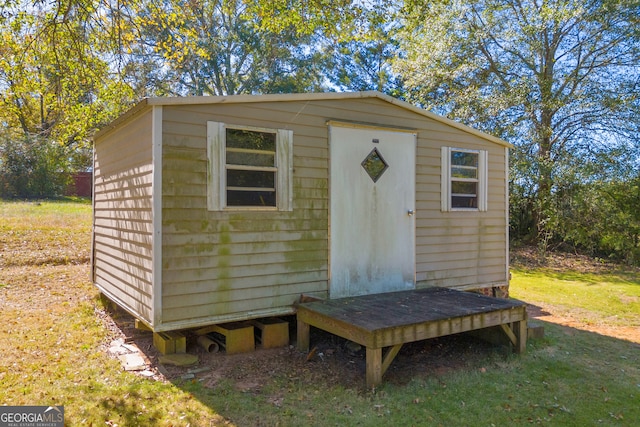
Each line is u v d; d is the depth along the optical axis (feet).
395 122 19.98
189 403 11.95
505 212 24.09
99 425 10.66
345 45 76.74
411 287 20.35
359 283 18.76
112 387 12.81
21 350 15.43
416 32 49.16
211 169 15.20
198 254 14.92
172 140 14.47
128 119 16.42
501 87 46.19
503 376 14.60
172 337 15.38
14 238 34.35
